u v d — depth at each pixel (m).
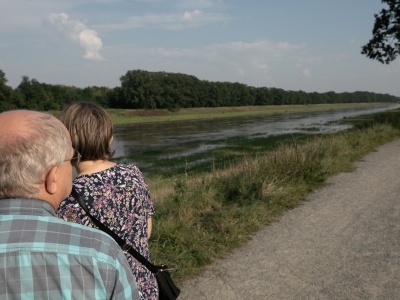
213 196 6.57
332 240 4.96
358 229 5.34
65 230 1.07
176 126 53.47
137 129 49.47
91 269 1.04
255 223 5.48
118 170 1.85
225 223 5.24
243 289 3.76
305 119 61.66
